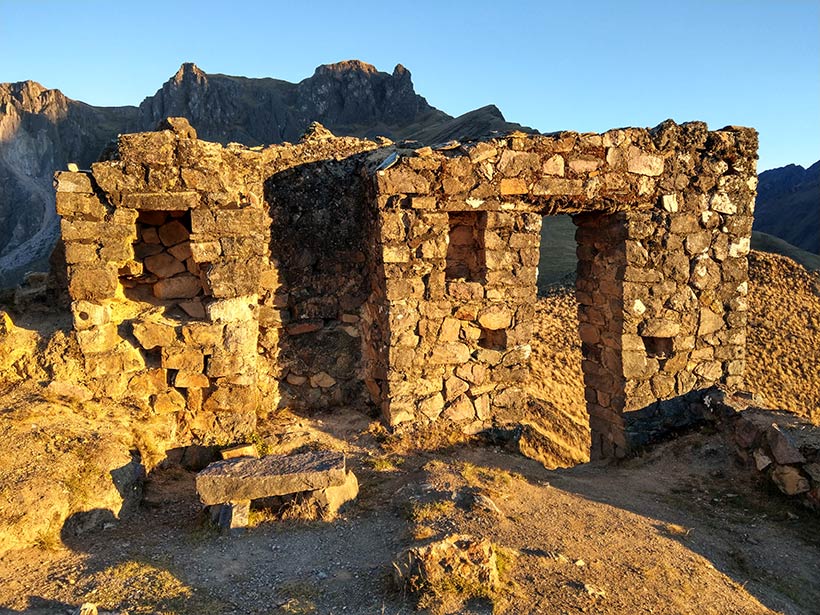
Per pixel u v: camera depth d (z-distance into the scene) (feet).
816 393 63.31
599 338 31.55
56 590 14.01
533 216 27.78
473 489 20.75
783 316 80.28
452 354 27.43
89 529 17.90
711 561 18.28
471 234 30.83
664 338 30.30
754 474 24.94
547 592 14.39
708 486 24.93
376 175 26.03
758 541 20.35
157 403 24.59
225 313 24.99
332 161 30.17
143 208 24.20
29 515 16.57
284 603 13.71
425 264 26.68
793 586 17.76
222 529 17.58
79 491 18.19
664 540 18.98
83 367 23.52
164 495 21.34
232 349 25.03
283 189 29.43
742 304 31.12
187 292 26.84
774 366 68.44
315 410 30.30
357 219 30.60
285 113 377.71
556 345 68.59
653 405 30.04
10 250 332.19
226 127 371.35
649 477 26.37
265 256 28.99
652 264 29.50
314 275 30.17
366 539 17.34
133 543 17.17
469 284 27.30
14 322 26.14
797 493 22.75
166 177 24.17
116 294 25.34
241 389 25.29
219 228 24.81
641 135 28.91
